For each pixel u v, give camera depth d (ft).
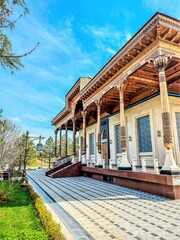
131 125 39.32
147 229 11.40
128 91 37.58
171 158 20.75
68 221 13.30
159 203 17.70
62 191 26.37
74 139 56.34
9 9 10.15
